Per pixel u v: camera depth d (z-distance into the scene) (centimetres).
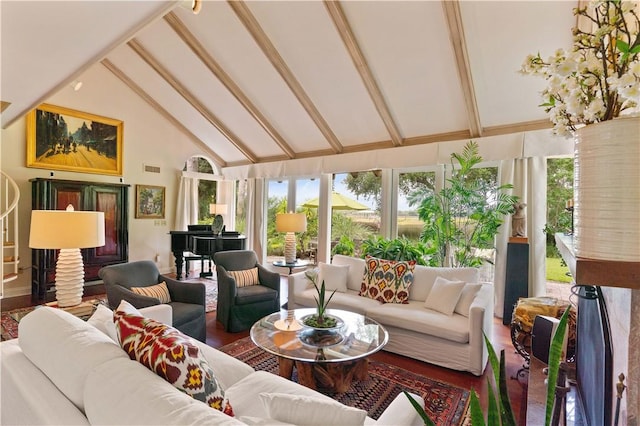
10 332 339
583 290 134
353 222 600
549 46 337
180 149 701
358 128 542
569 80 81
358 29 385
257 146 682
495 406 80
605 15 75
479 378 267
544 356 188
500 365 80
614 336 114
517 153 412
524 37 338
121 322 142
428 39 369
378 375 270
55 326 138
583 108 79
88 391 105
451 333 275
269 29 423
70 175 544
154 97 630
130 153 620
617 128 70
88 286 533
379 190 566
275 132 615
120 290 275
